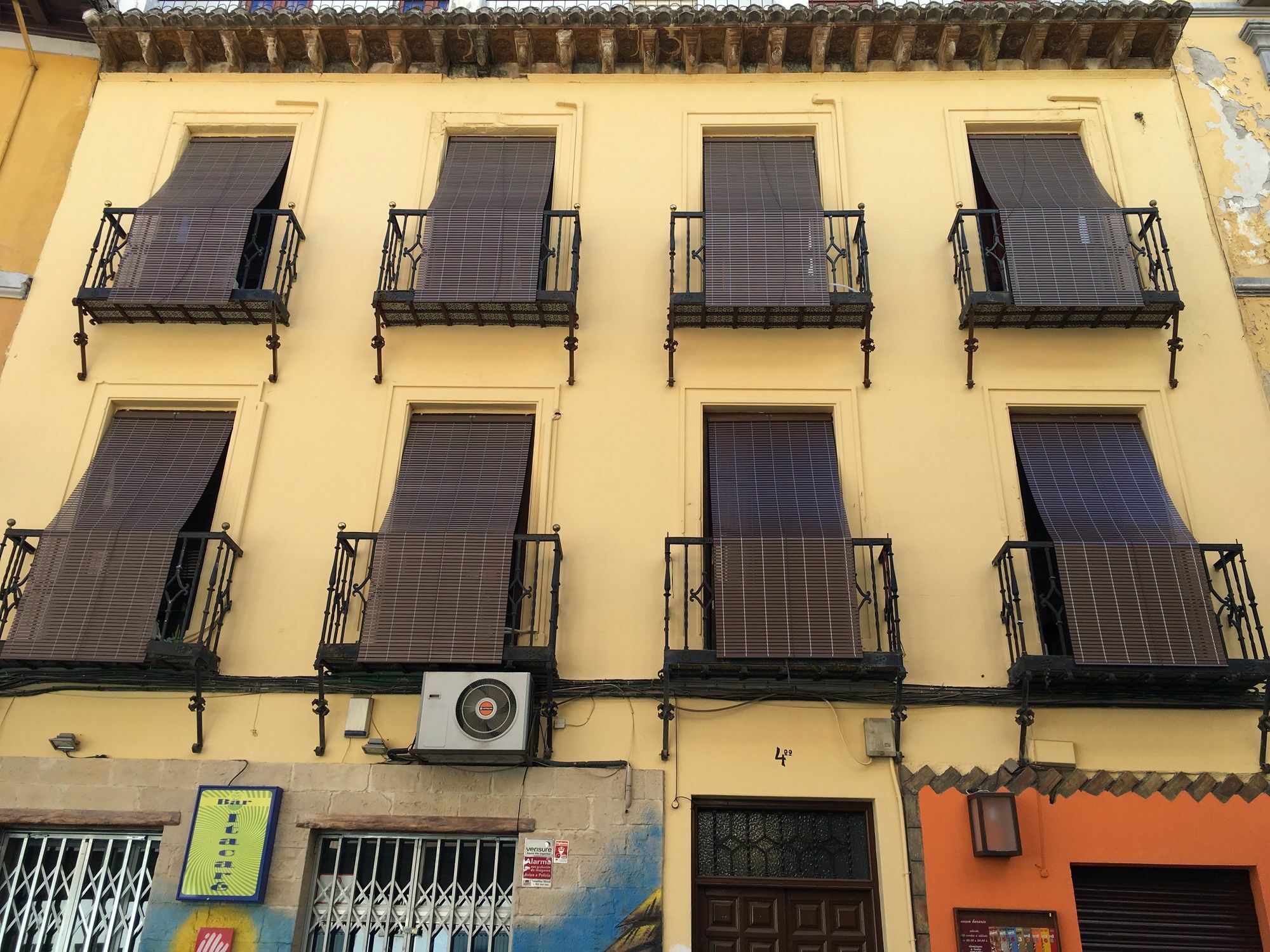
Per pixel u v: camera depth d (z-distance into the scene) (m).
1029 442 8.66
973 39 10.09
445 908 7.24
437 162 9.95
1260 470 8.37
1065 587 7.50
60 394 8.92
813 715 7.62
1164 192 9.54
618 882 7.13
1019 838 6.93
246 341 9.09
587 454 8.58
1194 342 8.88
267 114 10.17
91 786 7.51
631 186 9.73
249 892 7.08
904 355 8.90
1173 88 10.05
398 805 7.40
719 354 8.95
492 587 7.66
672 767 7.48
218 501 8.49
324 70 10.37
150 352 9.06
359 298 9.30
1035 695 7.58
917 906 7.02
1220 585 7.94
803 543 7.68
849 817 7.49
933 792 7.30
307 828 7.34
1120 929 7.03
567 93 10.23
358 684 7.75
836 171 9.73
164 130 10.12
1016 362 8.84
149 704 7.78
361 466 8.61
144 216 9.09
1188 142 9.80
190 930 7.08
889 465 8.47
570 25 10.05
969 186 9.62
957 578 8.01
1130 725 7.50
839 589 7.52
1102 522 8.08
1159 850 7.05
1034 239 8.79
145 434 8.85
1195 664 7.18
